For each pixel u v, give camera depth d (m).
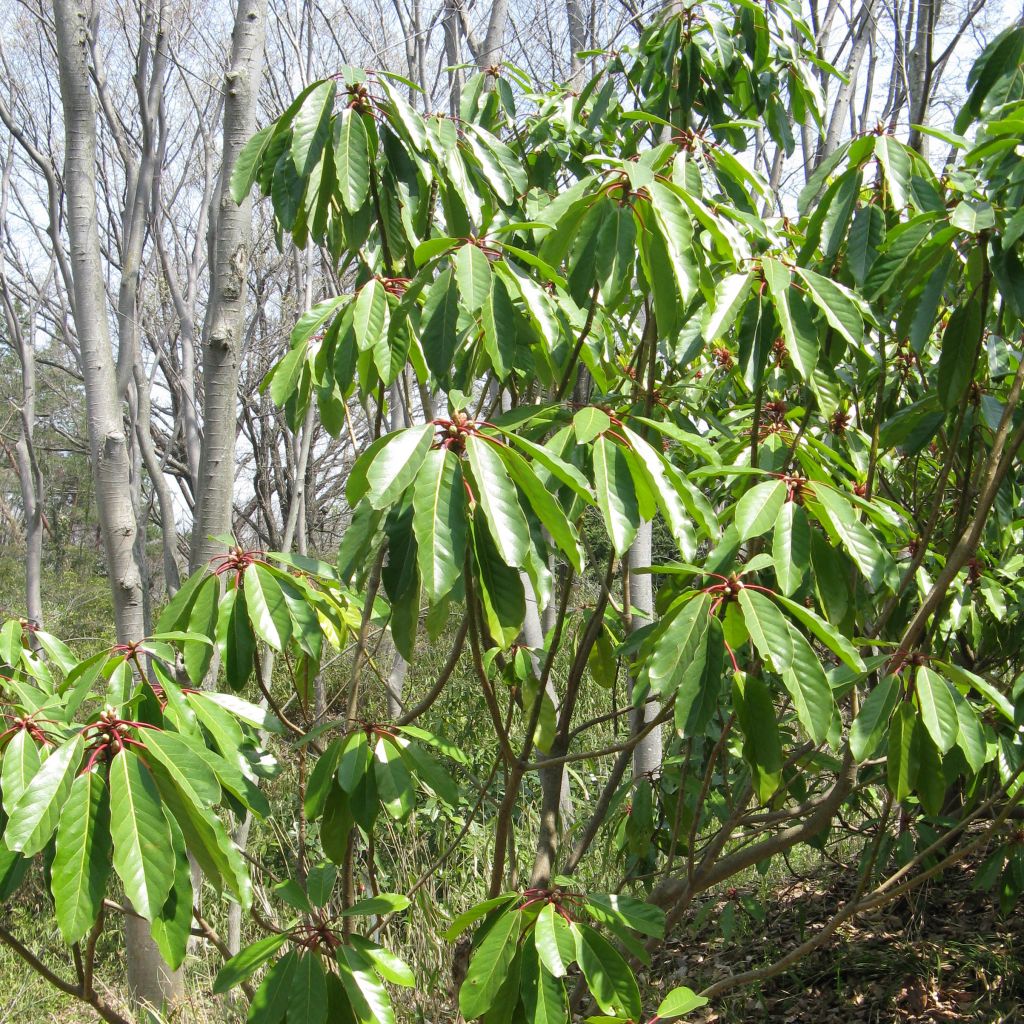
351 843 2.13
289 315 8.46
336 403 2.24
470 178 2.34
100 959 4.48
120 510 3.90
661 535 5.75
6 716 1.92
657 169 2.04
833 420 2.72
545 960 1.72
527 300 1.74
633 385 2.47
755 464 2.16
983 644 3.27
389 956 1.88
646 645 1.95
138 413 6.00
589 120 3.08
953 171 2.39
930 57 4.02
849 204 2.19
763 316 2.05
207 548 3.42
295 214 2.11
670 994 1.84
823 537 2.10
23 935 4.70
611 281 1.77
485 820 4.51
